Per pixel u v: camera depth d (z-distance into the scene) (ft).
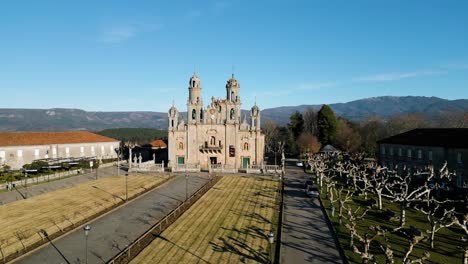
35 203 179.01
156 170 302.86
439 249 114.83
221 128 328.70
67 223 144.46
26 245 119.03
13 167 301.02
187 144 329.52
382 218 153.28
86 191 211.20
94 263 105.09
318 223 145.69
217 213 160.97
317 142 440.04
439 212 164.35
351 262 103.30
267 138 515.09
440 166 231.50
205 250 114.32
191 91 331.16
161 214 160.45
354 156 364.99
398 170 287.69
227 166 313.94
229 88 330.75
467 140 217.97
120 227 140.67
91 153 381.40
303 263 103.86
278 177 272.92
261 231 134.51
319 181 241.14
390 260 84.64
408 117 467.93
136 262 104.47
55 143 338.54
